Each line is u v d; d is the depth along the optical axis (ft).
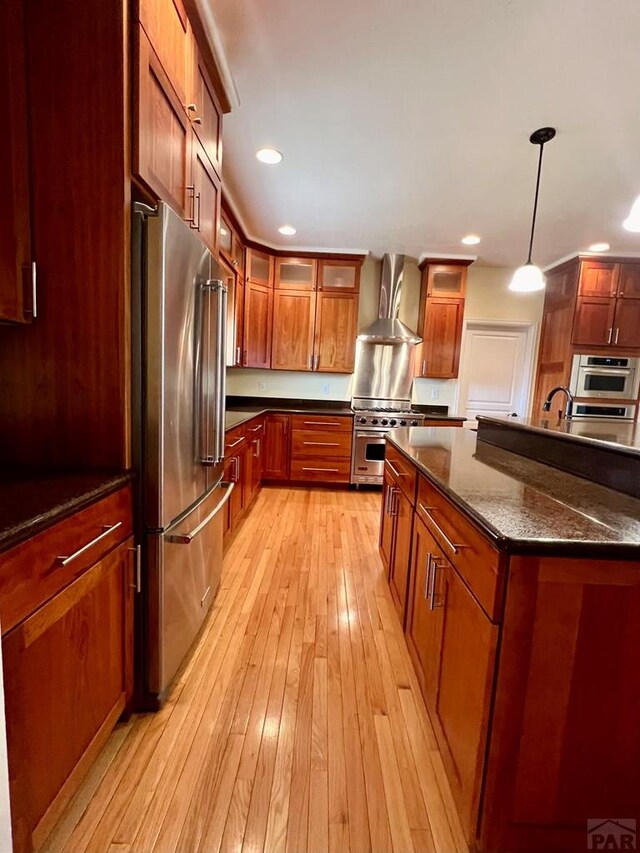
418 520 5.63
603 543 2.87
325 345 15.05
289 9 5.11
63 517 3.22
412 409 16.19
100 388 4.34
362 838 3.58
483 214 11.17
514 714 3.06
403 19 5.18
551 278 15.47
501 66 5.90
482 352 16.57
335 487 15.01
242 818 3.68
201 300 5.43
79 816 3.65
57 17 3.89
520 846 3.26
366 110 7.01
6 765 2.30
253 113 7.16
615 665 3.02
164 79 4.60
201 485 5.84
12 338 4.31
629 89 6.24
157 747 4.35
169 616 4.96
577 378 13.92
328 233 13.10
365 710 4.95
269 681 5.38
